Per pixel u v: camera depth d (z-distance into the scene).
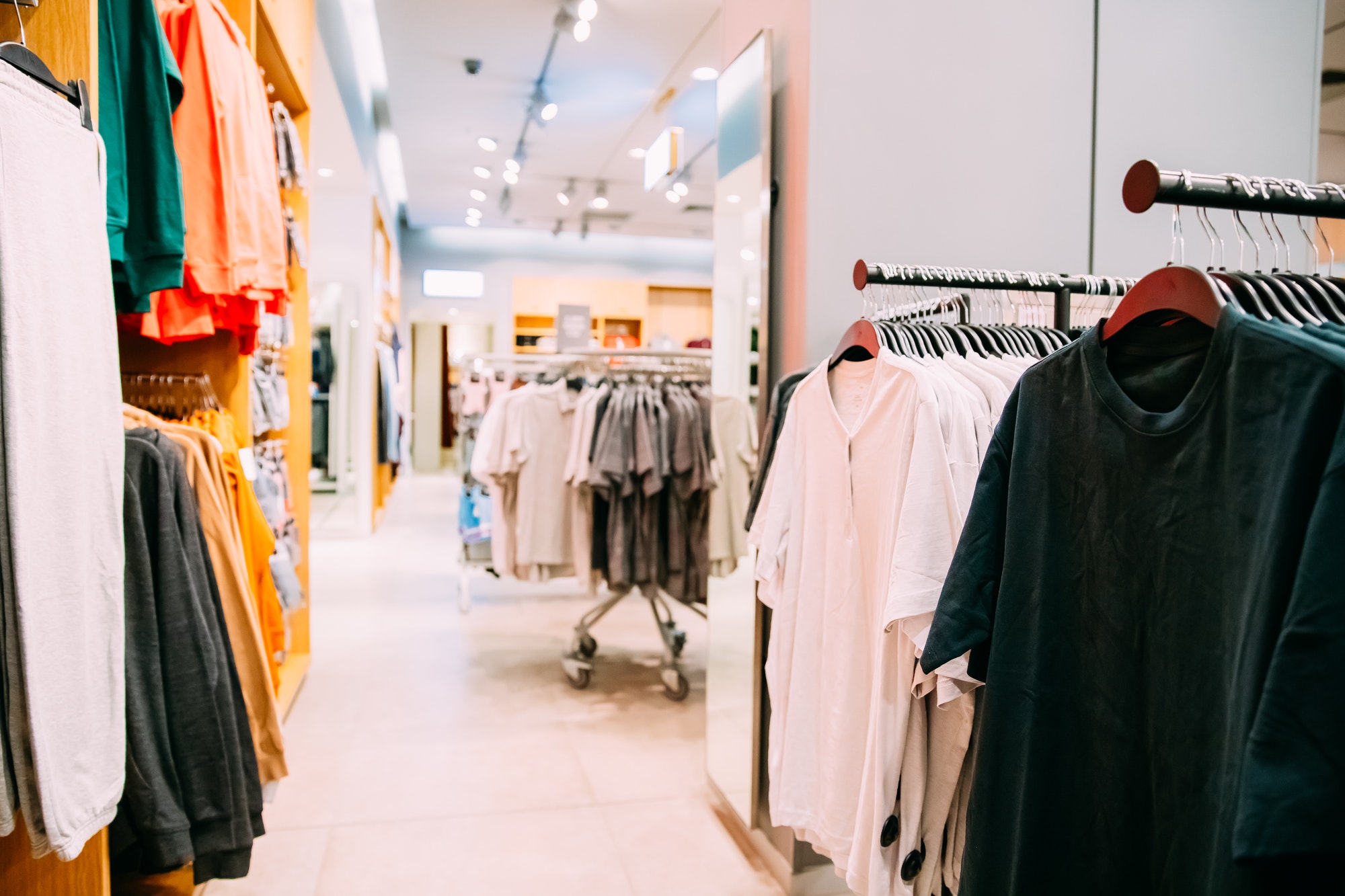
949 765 1.27
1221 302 0.80
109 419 1.23
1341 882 0.68
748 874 2.05
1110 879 0.90
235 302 2.22
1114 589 0.90
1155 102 2.20
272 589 2.33
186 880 1.86
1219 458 0.79
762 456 1.86
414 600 4.91
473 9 4.85
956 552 1.06
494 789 2.49
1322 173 2.56
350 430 7.39
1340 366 0.67
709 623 2.53
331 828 2.24
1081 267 2.15
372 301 7.42
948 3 2.03
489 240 12.09
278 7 2.86
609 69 5.75
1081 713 0.94
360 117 6.41
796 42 1.99
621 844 2.19
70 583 1.11
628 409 3.21
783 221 2.06
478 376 4.44
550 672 3.63
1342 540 0.63
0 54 1.05
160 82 1.69
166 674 1.49
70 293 1.14
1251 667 0.71
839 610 1.47
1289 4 2.34
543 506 3.43
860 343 1.48
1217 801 0.77
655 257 12.58
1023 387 1.03
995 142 2.06
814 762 1.53
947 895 1.38
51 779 1.06
